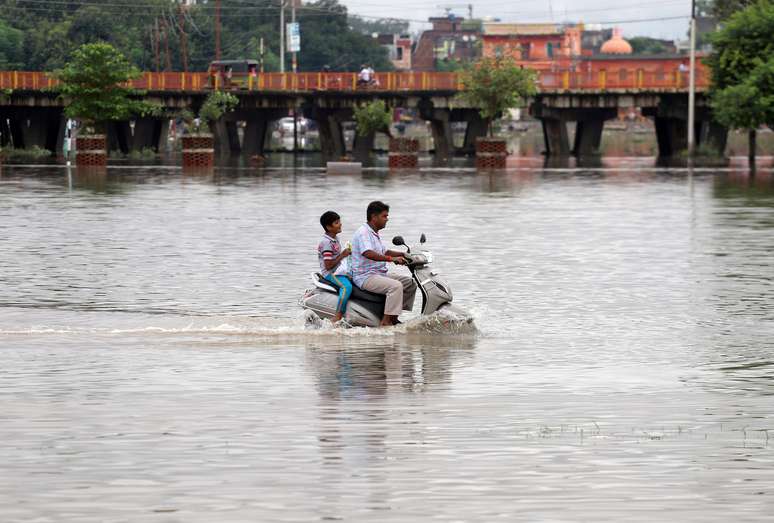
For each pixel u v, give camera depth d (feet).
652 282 95.14
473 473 41.01
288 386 55.67
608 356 64.28
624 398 53.42
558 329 73.20
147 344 67.10
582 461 42.55
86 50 369.71
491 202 187.83
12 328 72.28
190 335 70.18
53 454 43.39
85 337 69.36
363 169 315.17
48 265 104.47
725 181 249.14
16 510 37.06
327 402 52.29
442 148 416.67
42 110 418.51
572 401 52.75
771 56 341.00
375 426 47.67
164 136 441.27
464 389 55.26
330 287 72.90
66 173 277.64
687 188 224.94
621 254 115.14
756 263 108.06
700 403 52.39
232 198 194.18
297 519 36.17
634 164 344.28
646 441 45.50
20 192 206.39
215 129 414.41
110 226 142.41
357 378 57.82
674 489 39.24
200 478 40.40
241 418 49.03
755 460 42.78
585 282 94.99
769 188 223.71
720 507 37.37
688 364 62.03
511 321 76.18
